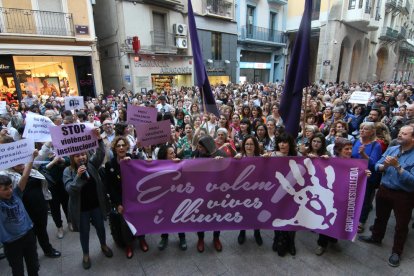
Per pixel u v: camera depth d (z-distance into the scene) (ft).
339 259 10.60
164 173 10.46
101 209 10.43
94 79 44.37
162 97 27.96
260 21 77.36
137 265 10.57
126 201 10.49
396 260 10.12
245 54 77.00
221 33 66.33
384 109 20.89
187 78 60.90
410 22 136.36
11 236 8.32
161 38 54.49
